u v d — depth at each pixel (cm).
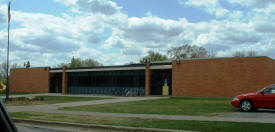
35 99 2686
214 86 2959
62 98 3056
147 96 3428
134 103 2261
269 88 1470
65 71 4488
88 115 1383
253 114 1361
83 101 2558
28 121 1244
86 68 4222
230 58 2880
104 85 4056
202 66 3064
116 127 999
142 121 1127
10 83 5344
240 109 1652
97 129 1038
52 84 4872
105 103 2286
